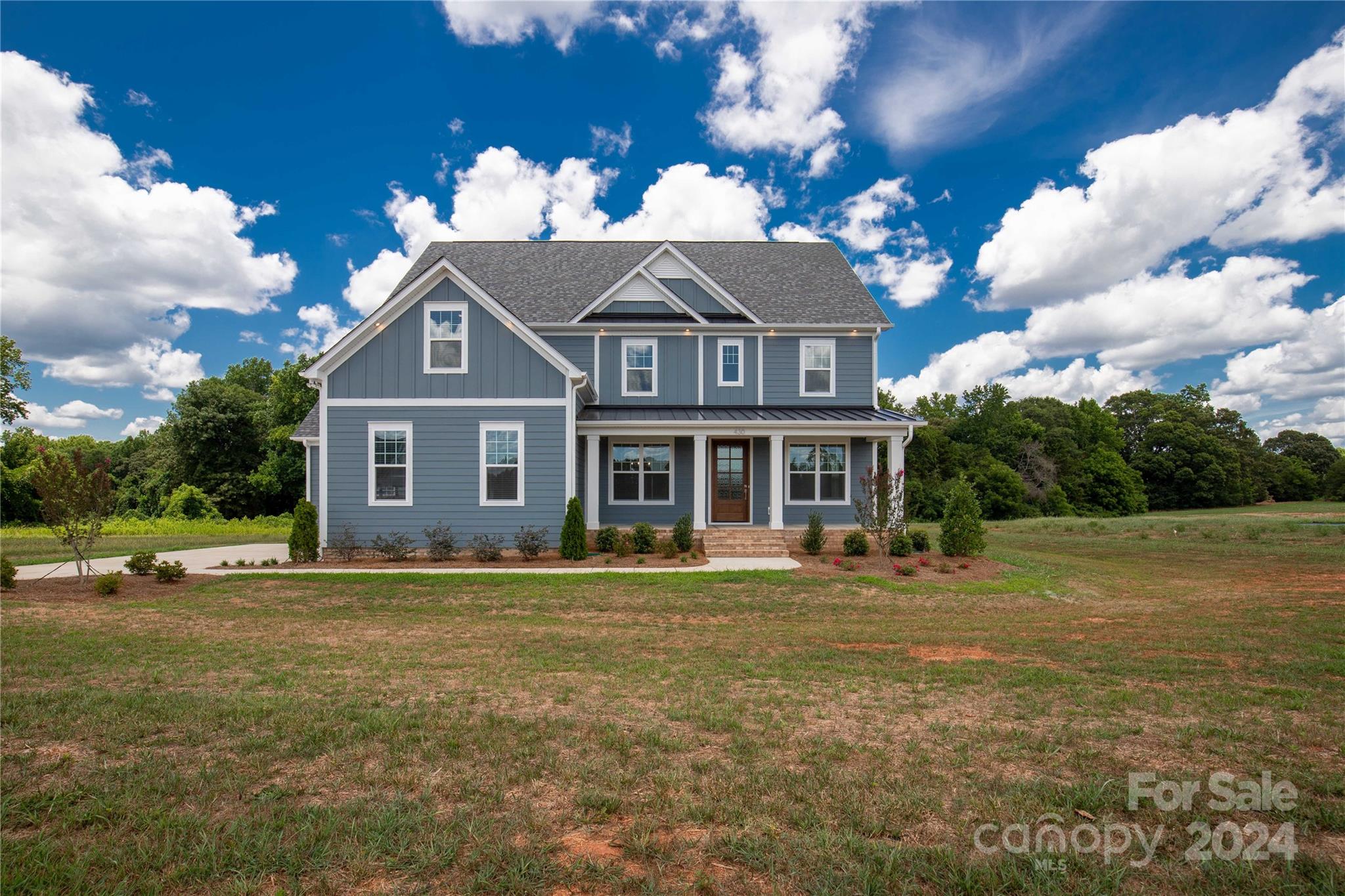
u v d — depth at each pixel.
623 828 3.83
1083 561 19.98
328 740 5.13
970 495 17.92
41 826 3.84
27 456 51.03
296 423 48.44
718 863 3.50
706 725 5.57
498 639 9.11
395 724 5.46
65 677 6.91
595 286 23.00
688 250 25.62
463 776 4.50
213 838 3.67
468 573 14.48
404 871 3.40
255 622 10.14
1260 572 17.94
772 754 4.95
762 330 21.34
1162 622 10.66
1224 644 8.79
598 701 6.25
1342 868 3.45
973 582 14.59
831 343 21.50
